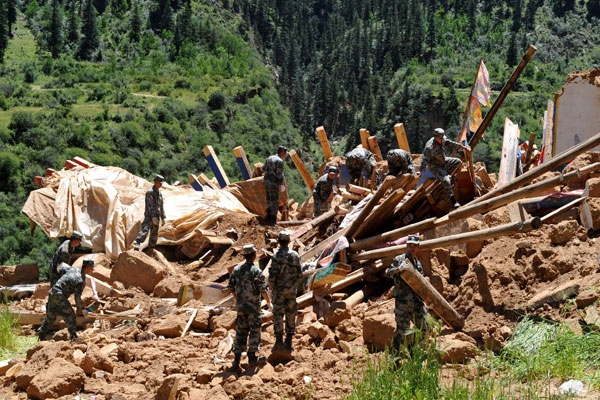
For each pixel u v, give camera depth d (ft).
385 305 53.01
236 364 45.50
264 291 45.85
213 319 56.18
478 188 68.54
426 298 44.21
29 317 64.69
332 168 78.74
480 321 48.29
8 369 47.80
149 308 63.31
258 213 96.02
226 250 79.61
